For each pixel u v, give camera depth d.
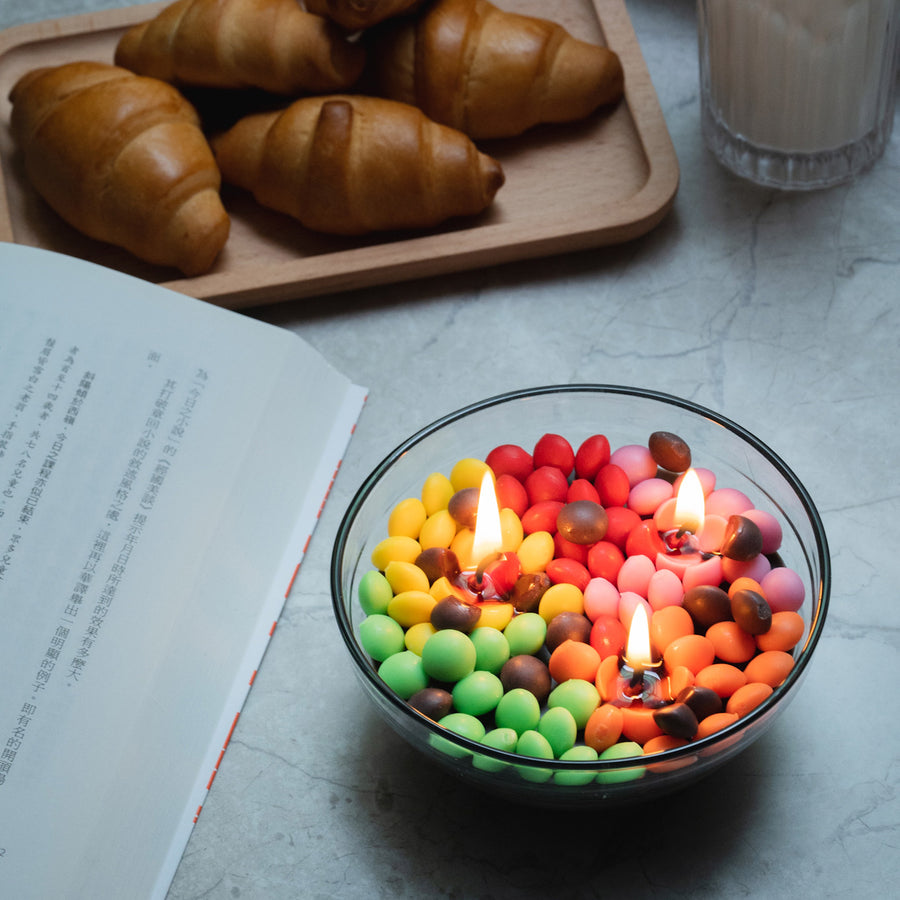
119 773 0.63
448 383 0.71
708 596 0.61
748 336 0.72
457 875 0.62
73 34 0.80
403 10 0.73
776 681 0.60
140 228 0.72
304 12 0.74
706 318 0.72
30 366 0.67
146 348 0.68
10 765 0.62
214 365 0.69
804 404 0.70
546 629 0.62
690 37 0.80
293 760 0.64
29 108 0.73
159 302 0.69
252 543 0.67
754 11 0.70
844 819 0.62
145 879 0.62
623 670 0.61
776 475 0.63
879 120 0.74
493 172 0.73
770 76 0.72
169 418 0.67
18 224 0.75
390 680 0.61
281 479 0.68
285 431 0.69
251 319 0.70
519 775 0.58
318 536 0.68
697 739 0.59
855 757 0.63
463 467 0.65
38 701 0.63
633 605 0.62
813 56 0.71
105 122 0.72
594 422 0.66
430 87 0.74
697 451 0.66
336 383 0.71
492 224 0.74
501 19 0.74
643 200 0.73
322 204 0.72
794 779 0.63
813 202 0.75
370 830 0.63
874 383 0.70
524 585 0.62
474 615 0.61
